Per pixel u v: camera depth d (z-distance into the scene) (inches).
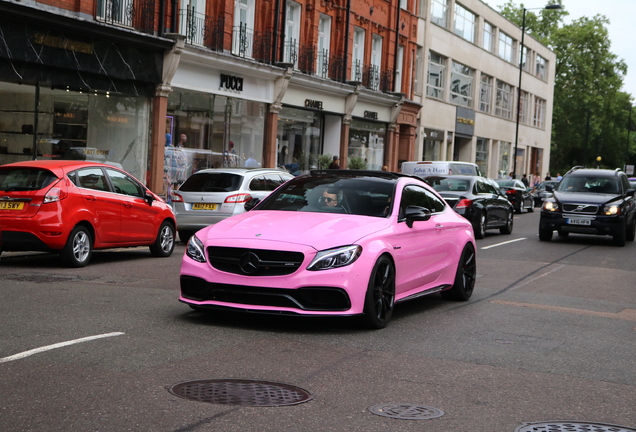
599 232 781.3
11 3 685.3
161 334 273.7
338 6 1305.4
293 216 315.3
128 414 179.2
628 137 3767.2
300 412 186.9
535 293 437.7
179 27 937.5
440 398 206.4
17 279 406.0
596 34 3255.4
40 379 207.8
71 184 473.4
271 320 310.7
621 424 189.6
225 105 1033.5
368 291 290.7
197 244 298.4
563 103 3321.9
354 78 1391.5
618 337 310.7
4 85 724.7
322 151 1323.8
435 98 1807.3
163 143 909.8
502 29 2293.3
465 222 402.0
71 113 796.6
